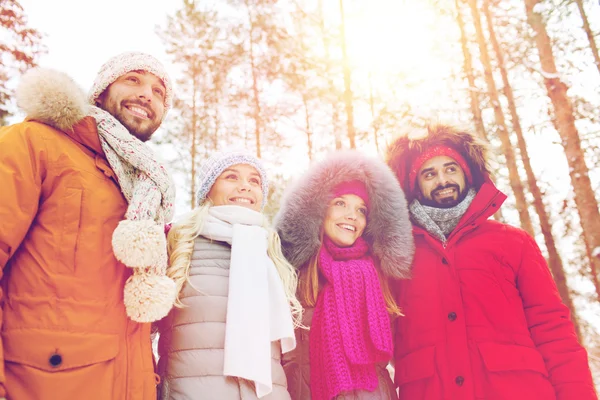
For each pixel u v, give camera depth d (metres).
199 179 2.53
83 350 1.41
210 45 13.52
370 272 2.40
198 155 12.88
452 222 2.51
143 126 1.96
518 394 1.99
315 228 2.48
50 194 1.55
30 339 1.37
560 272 8.95
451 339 2.17
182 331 1.89
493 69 11.02
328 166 2.54
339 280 2.35
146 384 1.58
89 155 1.68
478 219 2.44
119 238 1.52
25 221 1.45
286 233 2.53
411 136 2.71
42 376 1.34
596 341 8.66
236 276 1.97
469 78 10.88
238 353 1.79
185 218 2.20
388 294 2.46
